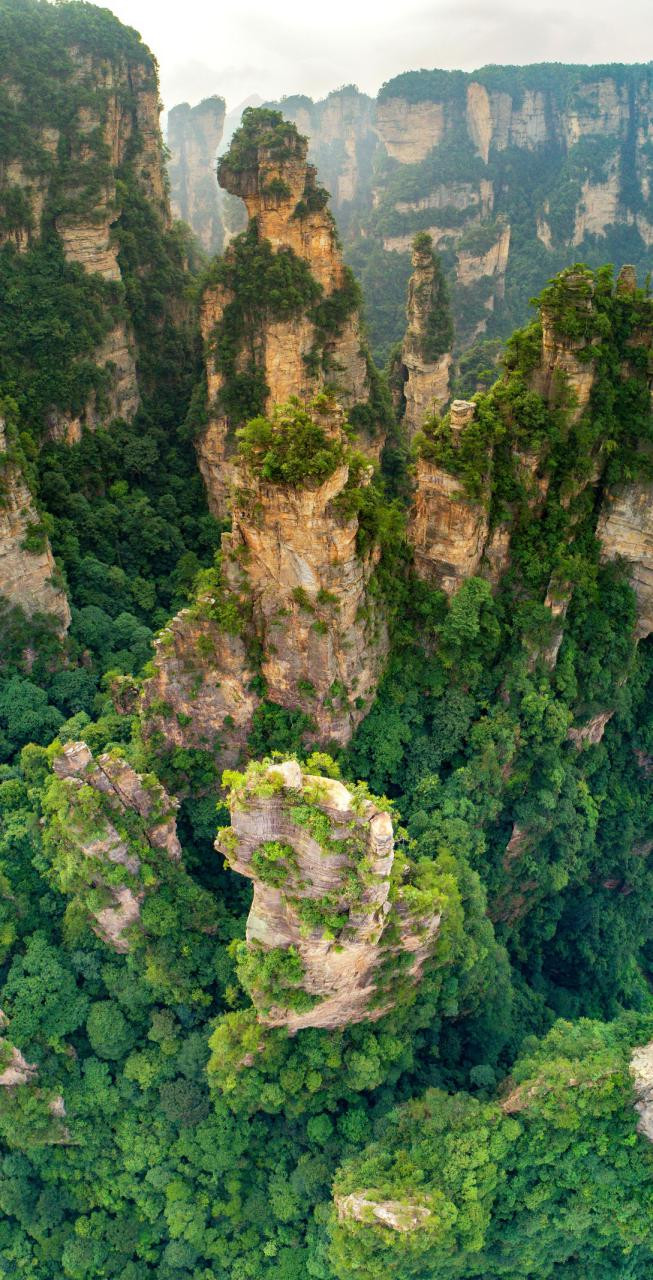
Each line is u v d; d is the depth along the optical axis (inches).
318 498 1737.2
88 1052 1936.5
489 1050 2012.8
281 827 1502.2
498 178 7760.8
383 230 7140.8
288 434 1752.0
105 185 3152.1
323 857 1472.7
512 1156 1720.0
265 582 1907.0
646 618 2279.8
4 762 2277.3
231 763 2074.3
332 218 3083.2
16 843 1971.0
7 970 1918.1
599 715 2285.9
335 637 1897.1
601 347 2032.5
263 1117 1905.8
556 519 2112.5
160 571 3080.7
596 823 2317.9
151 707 2026.3
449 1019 2030.0
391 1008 1820.9
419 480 2068.2
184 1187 1846.7
